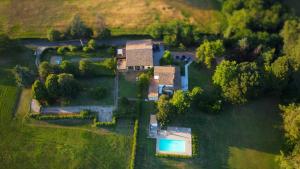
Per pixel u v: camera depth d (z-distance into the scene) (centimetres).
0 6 12681
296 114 9331
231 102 10462
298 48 10719
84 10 12800
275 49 11675
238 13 12438
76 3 13038
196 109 10444
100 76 10938
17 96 10406
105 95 10525
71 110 10162
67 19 12488
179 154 9506
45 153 9344
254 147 9881
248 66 10325
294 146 9381
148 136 9788
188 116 10275
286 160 9119
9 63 11188
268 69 10612
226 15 12950
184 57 11600
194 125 10112
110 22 12406
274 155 9769
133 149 9450
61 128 9806
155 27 11812
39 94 9894
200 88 10488
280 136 10138
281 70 10156
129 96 10556
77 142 9562
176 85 10681
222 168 9444
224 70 10188
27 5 12800
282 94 10762
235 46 11756
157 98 10462
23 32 11981
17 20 12338
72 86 10125
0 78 10794
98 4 13025
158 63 11338
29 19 12400
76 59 11388
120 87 10750
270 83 10431
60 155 9319
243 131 10162
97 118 10006
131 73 11075
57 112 10094
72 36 11694
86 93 10538
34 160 9219
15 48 11481
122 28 12231
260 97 10850
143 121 10056
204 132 10025
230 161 9575
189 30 11781
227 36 11888
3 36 11238
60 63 11231
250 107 10656
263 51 11406
